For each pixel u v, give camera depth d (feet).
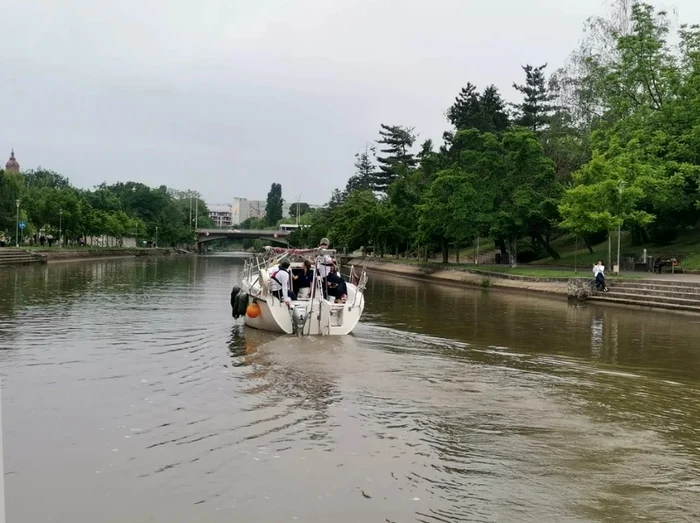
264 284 54.65
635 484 22.29
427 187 220.02
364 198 298.35
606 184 106.73
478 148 156.04
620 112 152.97
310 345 48.49
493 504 20.47
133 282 119.24
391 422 28.76
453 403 32.17
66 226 241.96
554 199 142.82
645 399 34.01
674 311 82.38
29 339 49.93
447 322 67.87
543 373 40.52
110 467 23.00
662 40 151.74
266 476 22.35
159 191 471.62
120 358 42.80
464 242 204.44
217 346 47.93
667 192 126.72
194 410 30.19
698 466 24.07
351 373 38.58
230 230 496.64
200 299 85.71
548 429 28.27
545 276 114.52
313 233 348.79
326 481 21.99
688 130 136.87
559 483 22.25
